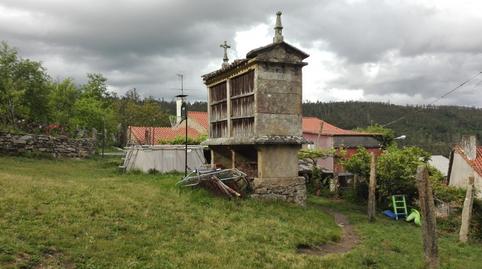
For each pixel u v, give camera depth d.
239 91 17.08
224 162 19.64
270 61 15.65
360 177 21.52
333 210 18.30
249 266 8.59
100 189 13.33
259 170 15.74
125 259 7.98
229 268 8.24
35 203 10.19
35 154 23.16
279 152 16.05
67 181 14.63
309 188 23.59
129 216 10.59
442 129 70.50
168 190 14.84
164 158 21.91
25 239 8.04
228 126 17.77
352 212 18.23
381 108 96.75
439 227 18.36
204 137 29.34
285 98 16.05
